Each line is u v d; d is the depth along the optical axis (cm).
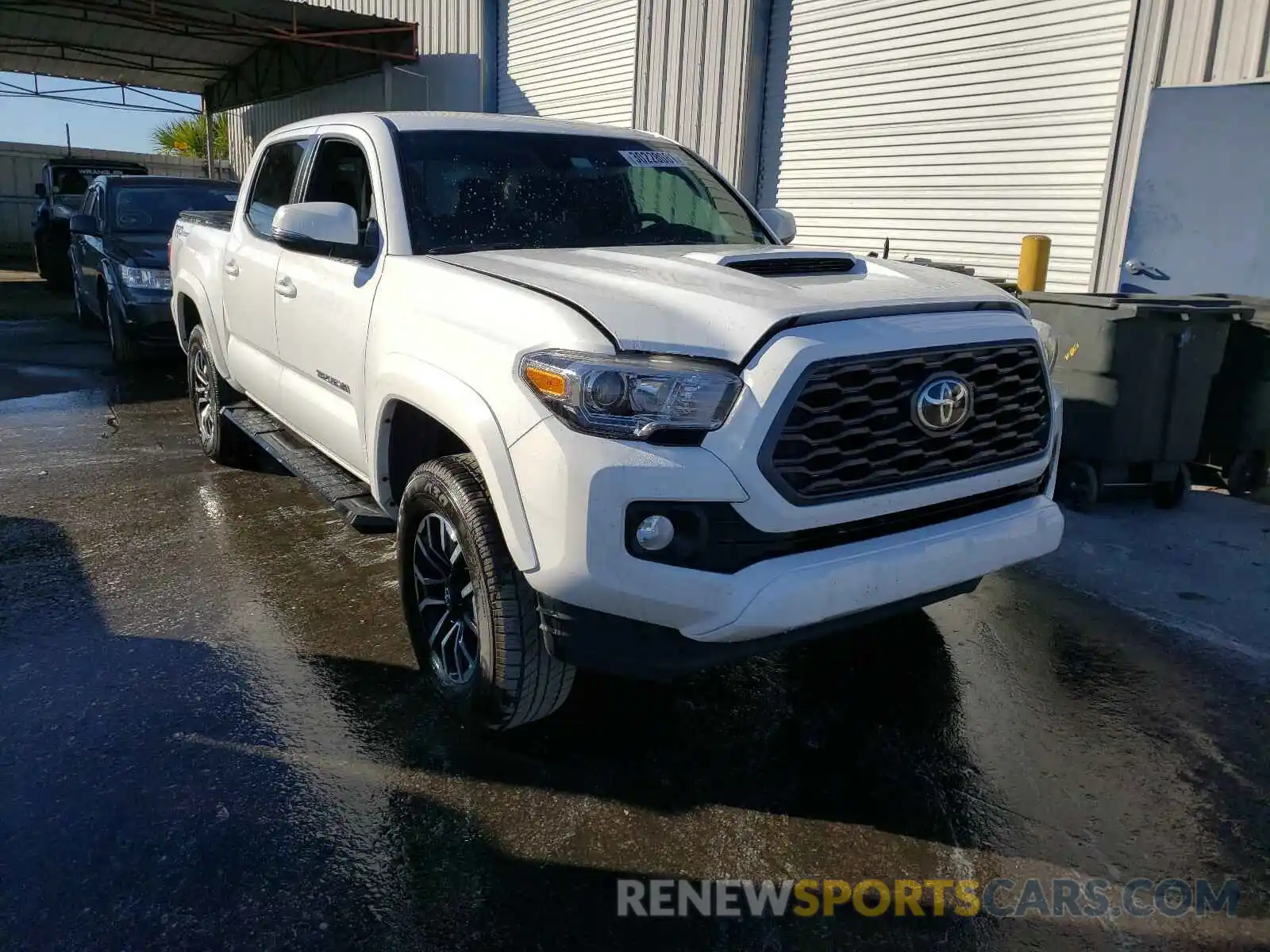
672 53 1102
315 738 318
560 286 282
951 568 275
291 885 252
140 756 306
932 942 237
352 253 363
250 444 604
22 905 243
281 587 438
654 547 247
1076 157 741
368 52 1686
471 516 287
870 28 890
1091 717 339
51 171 1612
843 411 256
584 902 248
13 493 562
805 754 315
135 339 871
